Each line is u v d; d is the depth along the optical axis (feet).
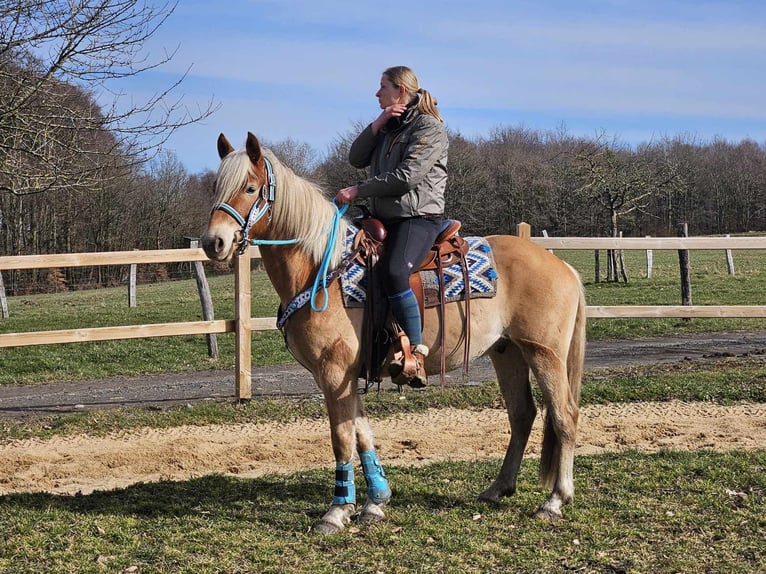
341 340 13.61
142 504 15.52
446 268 14.46
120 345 41.22
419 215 14.26
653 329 42.83
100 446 22.03
